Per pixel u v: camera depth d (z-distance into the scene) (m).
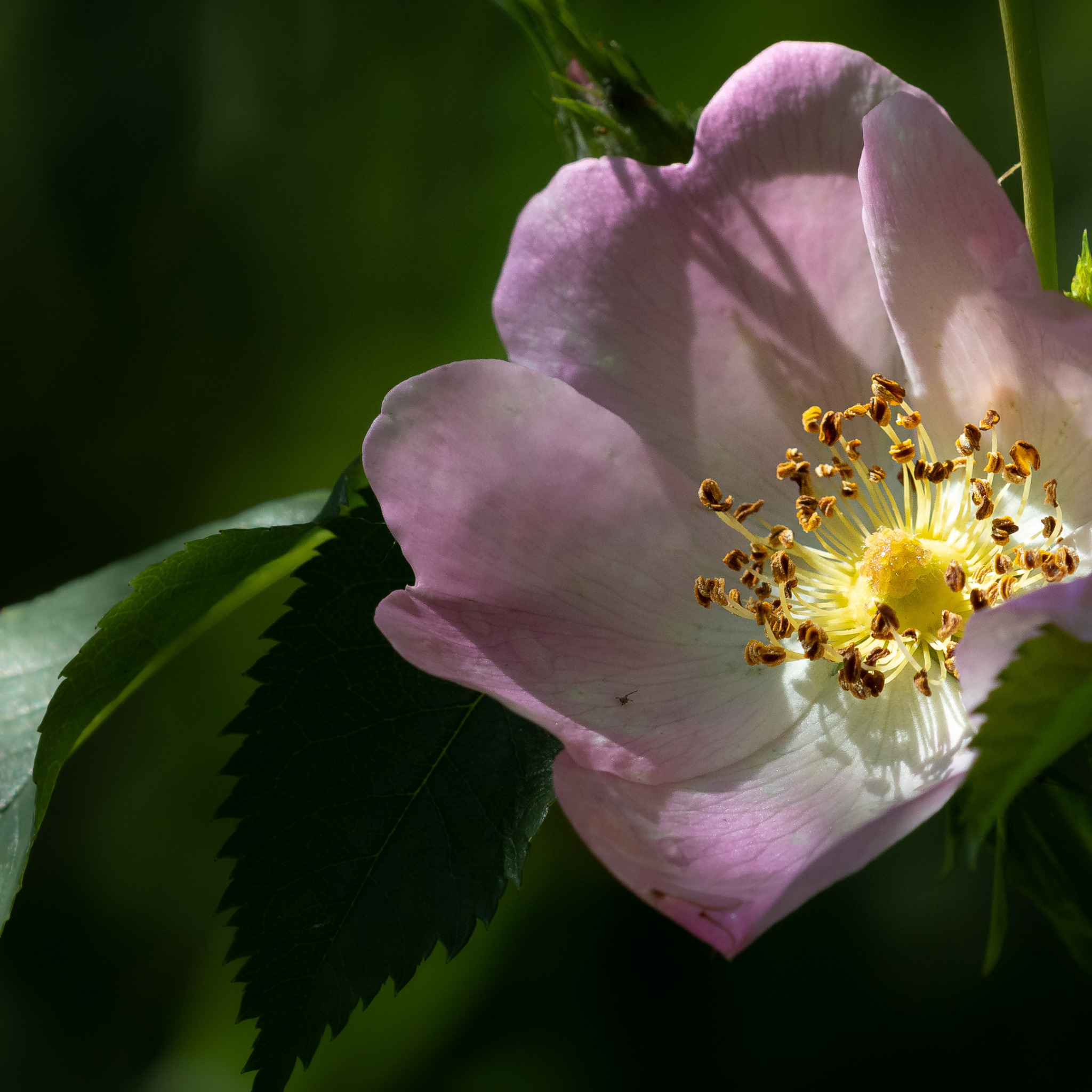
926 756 0.29
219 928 0.39
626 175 0.29
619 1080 0.36
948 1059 0.35
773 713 0.30
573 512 0.29
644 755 0.29
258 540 0.30
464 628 0.29
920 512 0.30
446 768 0.29
